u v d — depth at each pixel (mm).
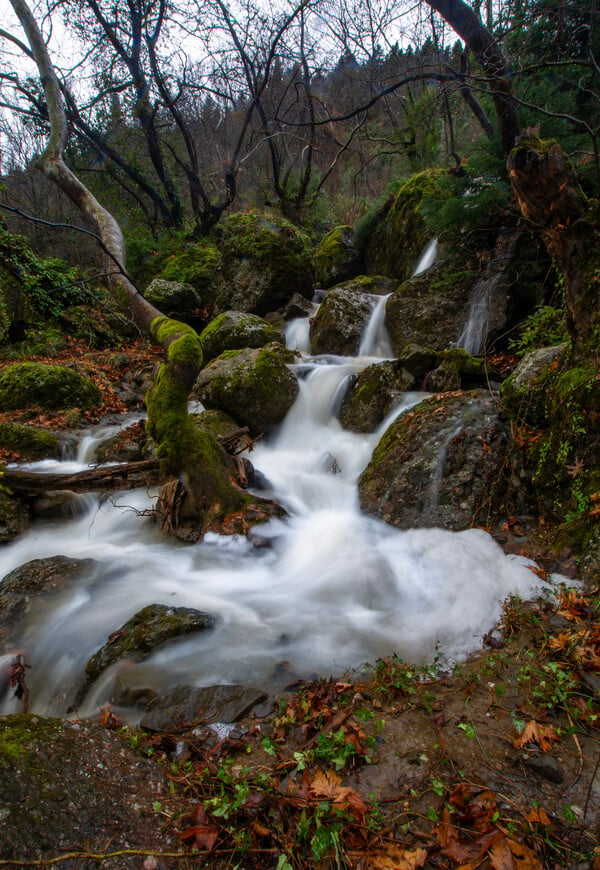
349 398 7340
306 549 4652
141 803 2025
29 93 14883
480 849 1830
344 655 3254
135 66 15930
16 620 3762
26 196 18547
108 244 7680
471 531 4430
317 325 10523
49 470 6676
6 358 11000
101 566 4500
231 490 5266
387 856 1820
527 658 2918
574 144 6992
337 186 24141
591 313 4109
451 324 8750
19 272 11914
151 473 5711
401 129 15391
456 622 3434
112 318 12969
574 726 2387
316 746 2396
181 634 3455
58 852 1758
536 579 3639
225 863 1815
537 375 4996
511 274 8195
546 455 4332
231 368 7477
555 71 7387
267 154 21625
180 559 4793
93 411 8648
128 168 16891
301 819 1920
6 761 2031
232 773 2260
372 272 13508
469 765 2238
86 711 3070
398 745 2379
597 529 3631
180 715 2689
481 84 8016
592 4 6570
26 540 5383
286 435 7352
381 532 4797
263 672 3129
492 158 7895
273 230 12984
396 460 5301
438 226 8562
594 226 4004
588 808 2010
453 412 5363
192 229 17234
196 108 21562
